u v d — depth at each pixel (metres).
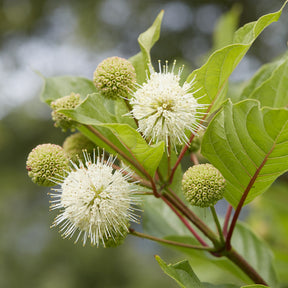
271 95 0.49
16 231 1.92
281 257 0.56
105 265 1.84
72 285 1.79
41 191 2.03
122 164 0.47
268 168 0.44
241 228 0.53
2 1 2.28
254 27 0.44
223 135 0.44
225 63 0.45
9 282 1.80
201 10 2.03
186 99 0.45
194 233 0.47
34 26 2.26
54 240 1.88
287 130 0.43
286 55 0.51
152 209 0.54
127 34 2.17
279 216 0.62
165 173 0.47
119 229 0.46
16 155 2.06
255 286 0.42
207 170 0.45
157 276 1.85
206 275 0.59
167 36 2.02
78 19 2.16
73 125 0.48
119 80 0.46
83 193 0.45
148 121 0.45
